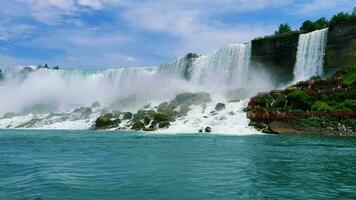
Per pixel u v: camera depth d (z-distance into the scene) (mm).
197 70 86375
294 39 73812
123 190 15859
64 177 18469
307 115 51469
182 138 42906
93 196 14773
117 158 25828
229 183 17312
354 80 57750
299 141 38375
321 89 58875
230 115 58312
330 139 41125
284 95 58688
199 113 62812
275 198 14703
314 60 69938
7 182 17328
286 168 21344
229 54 82125
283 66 75125
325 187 16562
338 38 66875
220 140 39938
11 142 39688
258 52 78250
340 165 22500
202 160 24594
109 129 63469
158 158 25672
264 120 53312
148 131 57031
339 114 50156
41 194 14875
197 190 15938
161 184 17062
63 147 33938
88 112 79375
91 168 21422
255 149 31062
